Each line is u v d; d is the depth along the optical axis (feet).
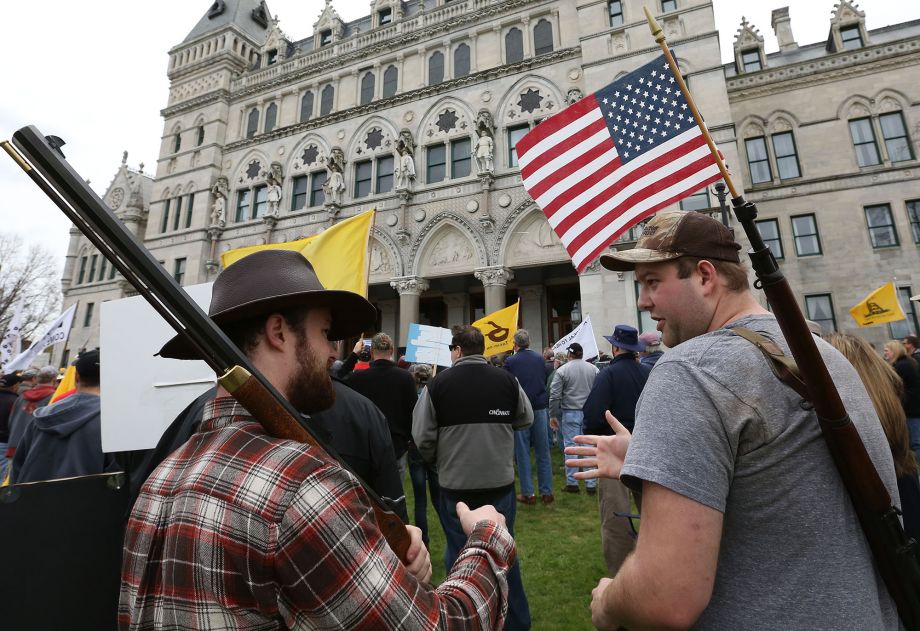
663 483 4.05
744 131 72.23
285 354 4.58
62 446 11.46
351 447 9.99
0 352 35.47
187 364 10.48
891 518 4.15
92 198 3.45
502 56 76.07
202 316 3.70
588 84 66.28
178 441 7.69
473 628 3.76
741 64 78.84
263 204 90.22
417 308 71.67
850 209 64.69
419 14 84.23
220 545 3.37
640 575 4.01
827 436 4.17
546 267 72.59
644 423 4.53
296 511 3.36
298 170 87.25
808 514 4.12
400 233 73.15
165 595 3.50
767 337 4.93
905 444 7.72
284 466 3.59
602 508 13.21
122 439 10.05
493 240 67.97
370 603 3.27
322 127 87.04
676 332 5.72
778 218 67.67
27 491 7.07
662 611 3.83
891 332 59.93
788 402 4.34
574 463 6.33
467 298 83.05
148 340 10.51
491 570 4.39
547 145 14.26
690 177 12.56
